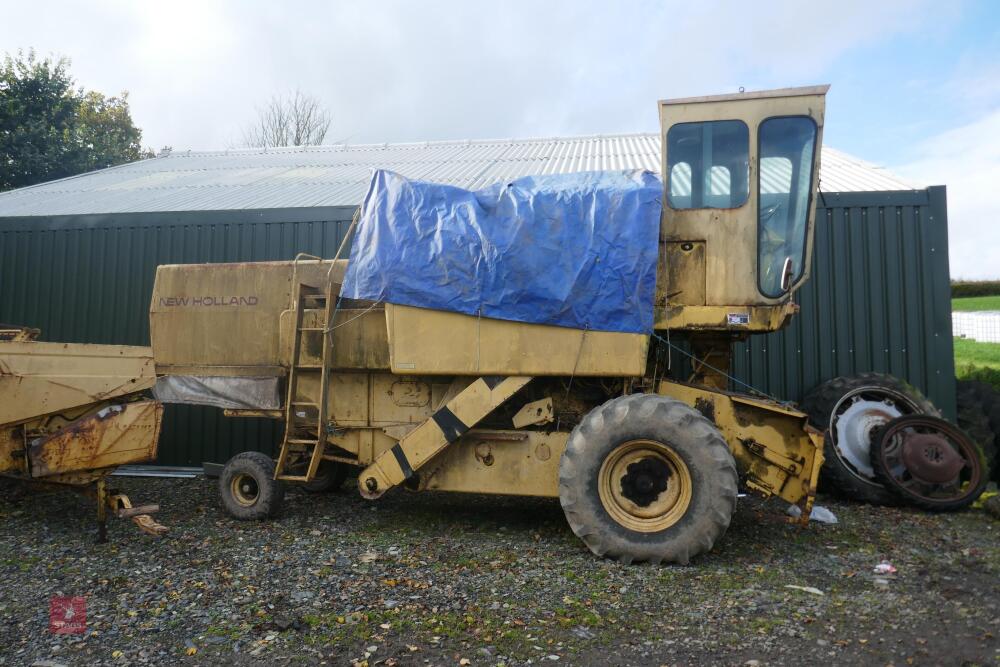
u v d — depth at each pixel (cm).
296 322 540
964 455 593
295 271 569
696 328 489
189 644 308
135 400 560
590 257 470
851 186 759
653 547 427
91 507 579
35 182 1998
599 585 392
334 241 798
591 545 440
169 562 429
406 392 545
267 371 565
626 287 465
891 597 375
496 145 1298
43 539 480
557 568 422
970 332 2178
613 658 299
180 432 809
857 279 729
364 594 373
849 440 643
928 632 327
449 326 489
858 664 295
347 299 546
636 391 513
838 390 658
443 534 507
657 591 382
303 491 673
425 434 503
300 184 1013
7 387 468
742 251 489
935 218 721
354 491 675
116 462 504
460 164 1102
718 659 299
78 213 867
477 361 485
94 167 2130
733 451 495
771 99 496
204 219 826
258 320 572
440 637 318
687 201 500
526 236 478
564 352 473
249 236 817
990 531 521
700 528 423
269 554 449
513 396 525
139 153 2756
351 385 558
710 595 377
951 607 360
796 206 495
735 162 498
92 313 846
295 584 388
